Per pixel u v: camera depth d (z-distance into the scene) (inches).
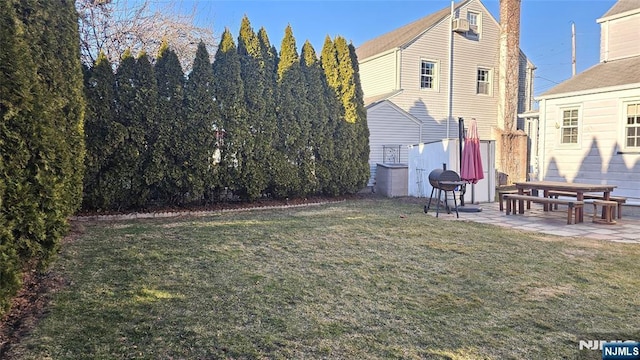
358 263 173.8
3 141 117.1
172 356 94.0
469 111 669.3
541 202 296.4
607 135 383.6
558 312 123.6
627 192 368.2
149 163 303.3
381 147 566.6
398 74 612.4
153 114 302.0
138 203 303.3
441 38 641.6
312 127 394.0
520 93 725.3
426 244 210.7
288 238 218.7
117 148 289.9
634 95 361.1
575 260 182.4
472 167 331.9
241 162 344.8
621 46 444.5
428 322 115.6
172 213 302.7
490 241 220.2
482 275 159.2
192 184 317.1
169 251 185.2
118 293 132.1
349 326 112.2
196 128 319.9
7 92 116.3
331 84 415.8
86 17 432.8
